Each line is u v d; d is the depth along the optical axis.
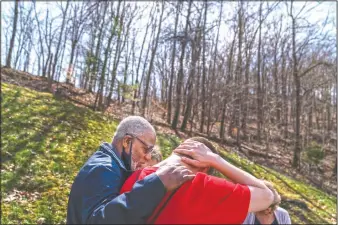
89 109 14.96
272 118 25.47
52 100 13.82
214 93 19.41
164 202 1.31
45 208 6.28
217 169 1.50
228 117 23.06
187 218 1.29
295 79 19.73
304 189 12.82
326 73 22.78
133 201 1.28
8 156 7.96
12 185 6.77
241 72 21.11
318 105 29.44
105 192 1.40
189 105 18.27
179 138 14.38
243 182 1.46
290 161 18.30
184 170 1.37
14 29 20.34
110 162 1.53
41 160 8.19
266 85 25.61
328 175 18.08
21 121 10.35
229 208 1.32
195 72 20.19
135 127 1.68
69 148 9.42
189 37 19.00
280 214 1.91
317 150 20.25
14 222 5.65
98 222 1.29
